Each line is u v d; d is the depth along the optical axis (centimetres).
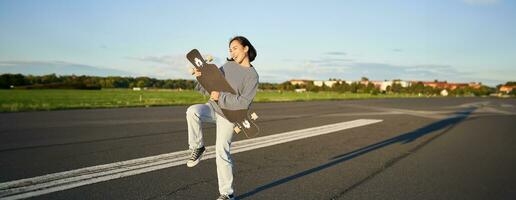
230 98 336
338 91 10256
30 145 660
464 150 744
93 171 481
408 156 662
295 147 722
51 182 425
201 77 346
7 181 425
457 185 471
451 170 555
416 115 1733
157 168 508
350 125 1174
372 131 1033
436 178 503
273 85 11456
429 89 10919
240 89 348
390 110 2070
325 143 786
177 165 531
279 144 752
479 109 2520
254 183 453
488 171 555
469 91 11581
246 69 350
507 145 829
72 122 1045
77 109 1577
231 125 359
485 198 421
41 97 3309
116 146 670
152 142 724
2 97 3120
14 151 601
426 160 628
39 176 450
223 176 366
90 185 419
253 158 602
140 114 1359
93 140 730
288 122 1211
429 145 798
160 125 1007
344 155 656
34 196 374
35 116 1206
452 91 11362
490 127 1251
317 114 1611
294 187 441
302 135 898
